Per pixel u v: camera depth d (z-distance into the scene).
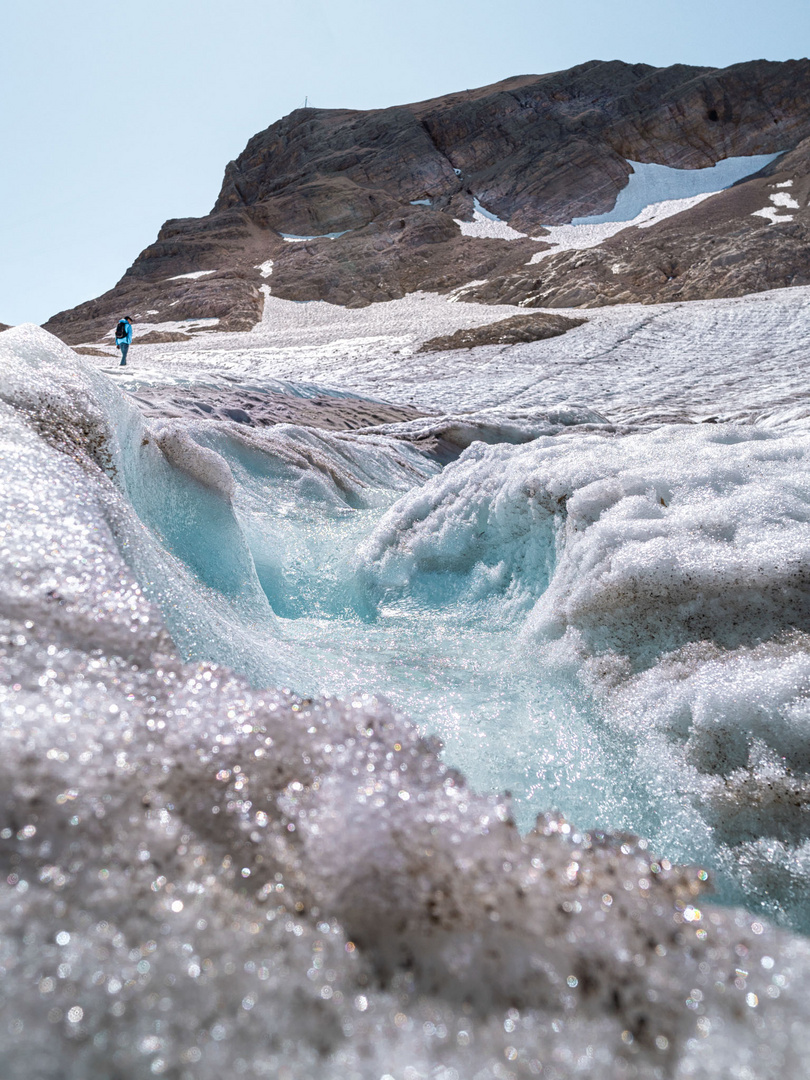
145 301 86.94
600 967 0.85
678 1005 0.81
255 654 2.79
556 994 0.83
